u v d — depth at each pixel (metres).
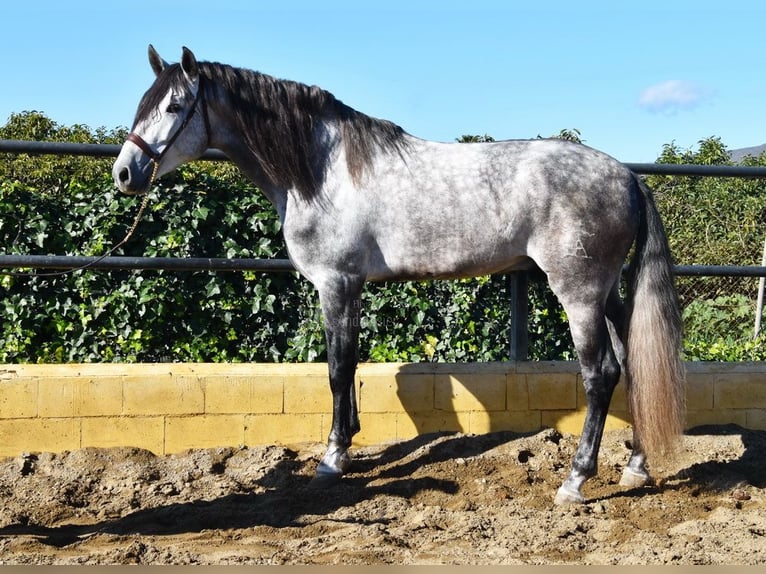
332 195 4.84
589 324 4.59
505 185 4.68
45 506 4.60
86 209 6.09
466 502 4.57
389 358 6.25
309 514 4.53
